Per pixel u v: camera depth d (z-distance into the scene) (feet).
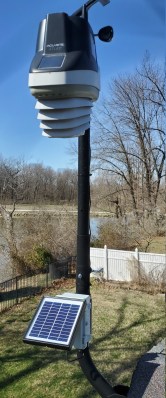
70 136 8.70
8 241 49.14
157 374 10.84
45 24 8.45
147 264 43.32
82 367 9.84
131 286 42.39
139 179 83.41
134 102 83.35
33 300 36.65
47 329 8.80
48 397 18.86
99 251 46.16
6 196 72.43
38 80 8.11
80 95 8.41
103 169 82.94
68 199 102.58
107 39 9.34
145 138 84.02
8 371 21.81
